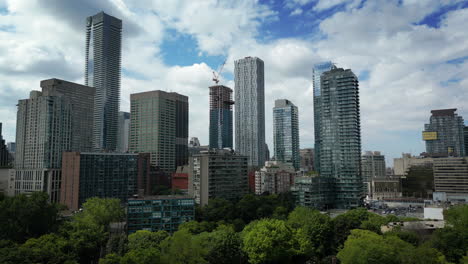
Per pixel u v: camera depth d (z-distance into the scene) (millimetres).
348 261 114625
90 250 162125
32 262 116625
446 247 120250
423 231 143625
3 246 127750
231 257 141625
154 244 149125
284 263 151875
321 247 162250
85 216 196375
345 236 164000
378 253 108562
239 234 167500
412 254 106188
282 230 148000
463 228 124000
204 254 132625
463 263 103438
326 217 172625
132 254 116500
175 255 124812
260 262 145125
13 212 161750
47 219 173125
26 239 162875
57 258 126375
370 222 167125
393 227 153875
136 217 197875
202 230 185500
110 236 183625
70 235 161000
